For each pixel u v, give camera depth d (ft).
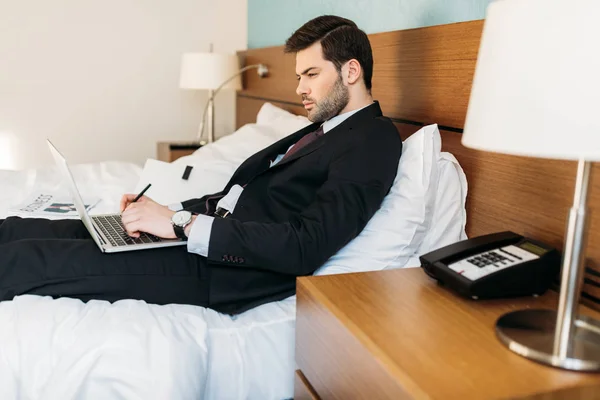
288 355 4.06
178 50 11.77
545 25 2.16
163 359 3.47
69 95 11.19
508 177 4.17
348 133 4.62
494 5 2.39
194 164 7.07
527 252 3.34
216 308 4.19
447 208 4.50
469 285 3.09
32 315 3.66
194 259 4.34
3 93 10.80
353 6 6.83
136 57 11.50
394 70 5.70
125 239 4.42
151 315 3.79
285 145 5.57
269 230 4.05
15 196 6.57
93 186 7.11
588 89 2.07
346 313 2.98
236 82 10.06
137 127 11.78
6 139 10.98
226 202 5.18
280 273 4.32
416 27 5.59
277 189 4.71
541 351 2.54
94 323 3.64
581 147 2.08
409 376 2.39
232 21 11.24
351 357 2.82
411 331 2.80
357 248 4.26
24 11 10.62
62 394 3.36
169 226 4.28
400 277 3.55
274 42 9.39
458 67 4.74
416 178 4.27
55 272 4.04
